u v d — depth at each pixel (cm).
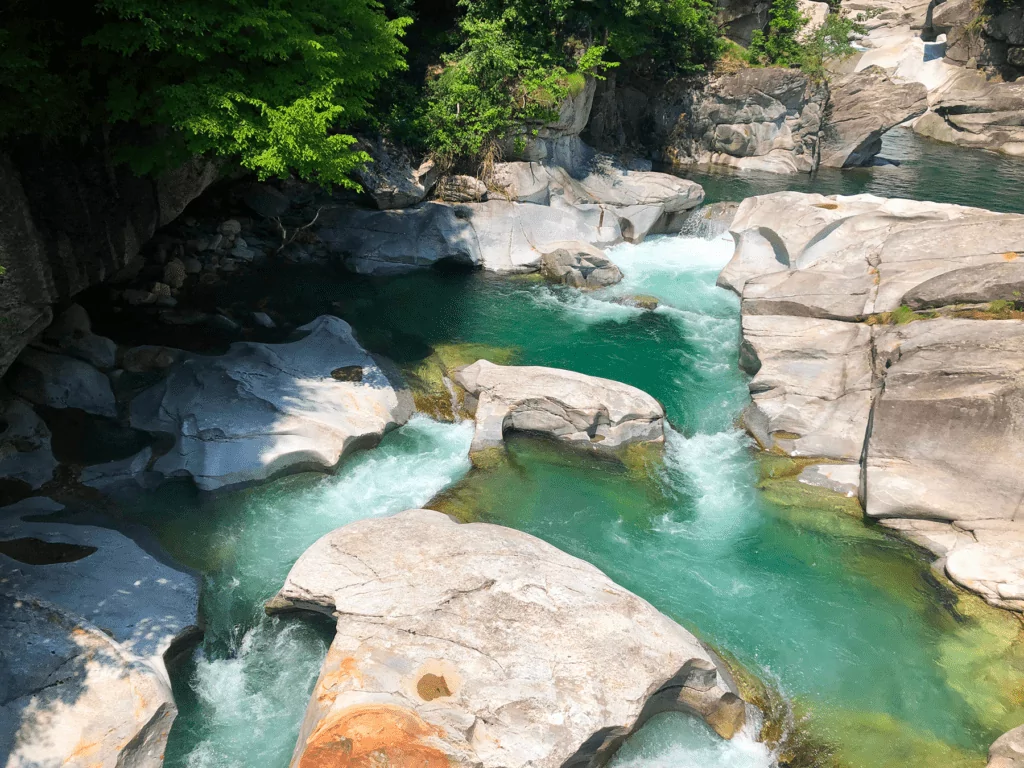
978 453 1592
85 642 1240
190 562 1490
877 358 1878
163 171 1902
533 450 1856
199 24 1580
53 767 1073
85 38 1537
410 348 2227
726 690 1216
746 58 4106
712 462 1850
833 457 1830
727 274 2648
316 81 1800
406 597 1244
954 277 1908
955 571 1491
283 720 1226
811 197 2583
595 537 1603
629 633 1210
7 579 1341
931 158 4422
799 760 1186
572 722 1084
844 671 1327
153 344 2078
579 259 2664
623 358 2248
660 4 3503
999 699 1280
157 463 1681
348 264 2636
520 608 1230
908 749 1198
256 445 1706
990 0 4850
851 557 1573
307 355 2045
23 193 1568
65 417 1775
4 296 1548
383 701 1077
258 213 2697
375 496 1684
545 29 3169
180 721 1212
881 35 6047
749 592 1481
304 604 1309
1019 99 4569
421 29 3469
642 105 4066
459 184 2884
